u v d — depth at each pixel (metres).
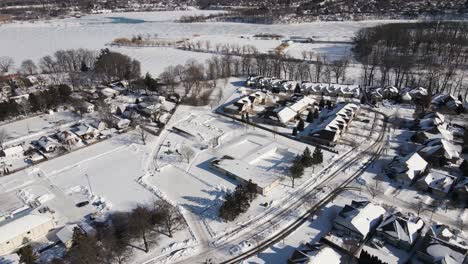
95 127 118.44
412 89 139.62
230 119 126.81
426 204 79.94
